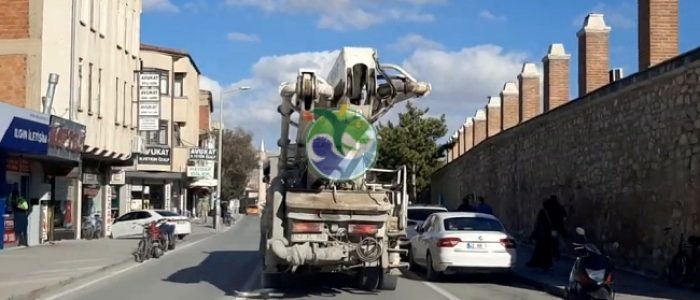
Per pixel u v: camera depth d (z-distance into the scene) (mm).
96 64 33125
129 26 38688
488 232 17719
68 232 33312
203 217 70312
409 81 14203
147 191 57125
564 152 23438
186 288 17000
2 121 22734
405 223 14711
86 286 17531
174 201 61594
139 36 40750
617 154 19000
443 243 17531
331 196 14000
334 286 16703
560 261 21719
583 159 21578
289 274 16422
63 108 29219
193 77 63562
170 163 55000
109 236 37906
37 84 28625
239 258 26000
